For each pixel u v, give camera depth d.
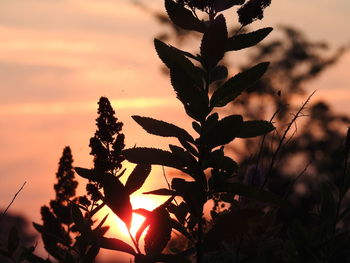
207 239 3.26
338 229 3.80
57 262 3.89
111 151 3.77
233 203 3.65
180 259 3.22
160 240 3.29
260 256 3.34
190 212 3.36
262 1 3.56
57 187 4.41
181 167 3.38
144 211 3.29
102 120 3.80
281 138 3.50
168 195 3.35
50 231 4.04
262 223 3.48
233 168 3.41
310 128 31.81
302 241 3.55
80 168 3.75
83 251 3.53
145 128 3.45
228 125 3.39
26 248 3.84
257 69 3.52
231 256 3.43
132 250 3.24
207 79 3.55
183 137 3.45
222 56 3.55
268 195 3.25
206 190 3.37
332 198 3.69
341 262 3.51
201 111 3.52
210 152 3.41
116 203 3.26
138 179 3.32
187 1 3.60
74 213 3.59
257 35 3.57
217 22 3.54
